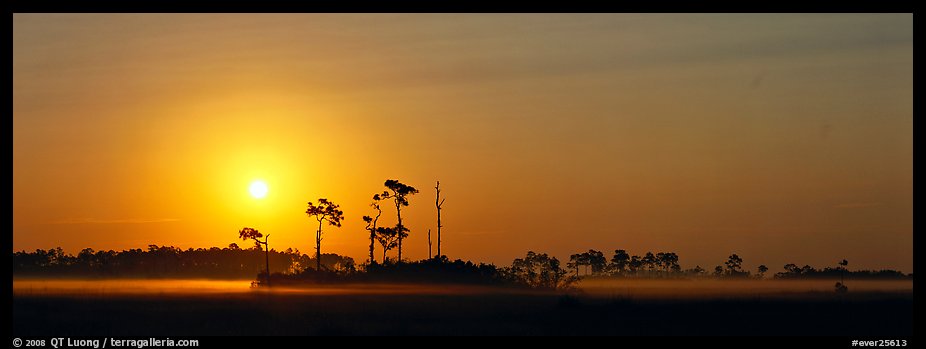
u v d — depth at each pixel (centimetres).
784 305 7538
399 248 12044
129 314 6219
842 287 10169
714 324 6000
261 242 11869
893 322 6216
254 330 5378
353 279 10788
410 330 5431
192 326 5566
